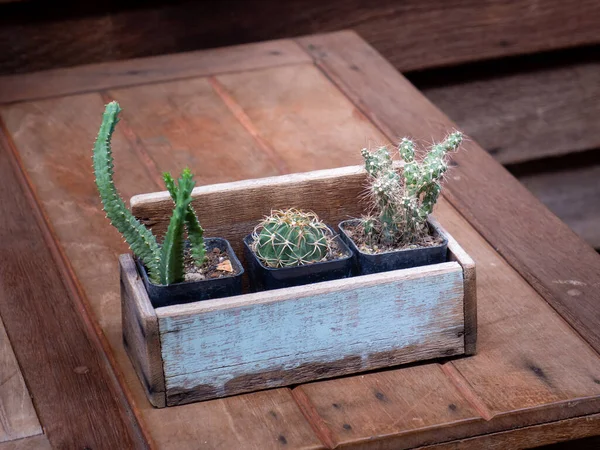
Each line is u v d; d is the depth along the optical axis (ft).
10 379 3.61
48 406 3.53
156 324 3.42
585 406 3.53
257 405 3.51
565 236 4.25
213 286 3.51
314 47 5.67
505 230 4.28
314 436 3.42
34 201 4.43
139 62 5.50
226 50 5.63
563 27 6.64
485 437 3.49
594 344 3.73
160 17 5.98
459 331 3.65
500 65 6.72
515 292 3.96
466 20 6.44
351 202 3.86
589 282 4.01
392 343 3.61
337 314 3.54
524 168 7.03
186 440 3.41
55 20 5.84
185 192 3.37
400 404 3.52
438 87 6.68
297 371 3.57
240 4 6.08
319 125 4.95
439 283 3.59
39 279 4.01
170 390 3.49
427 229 3.73
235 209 3.78
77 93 5.20
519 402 3.52
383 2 6.26
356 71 5.43
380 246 3.68
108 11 5.90
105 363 3.67
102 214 4.34
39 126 4.93
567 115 6.95
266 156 4.71
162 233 3.75
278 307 3.49
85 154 4.73
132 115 5.02
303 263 3.58
